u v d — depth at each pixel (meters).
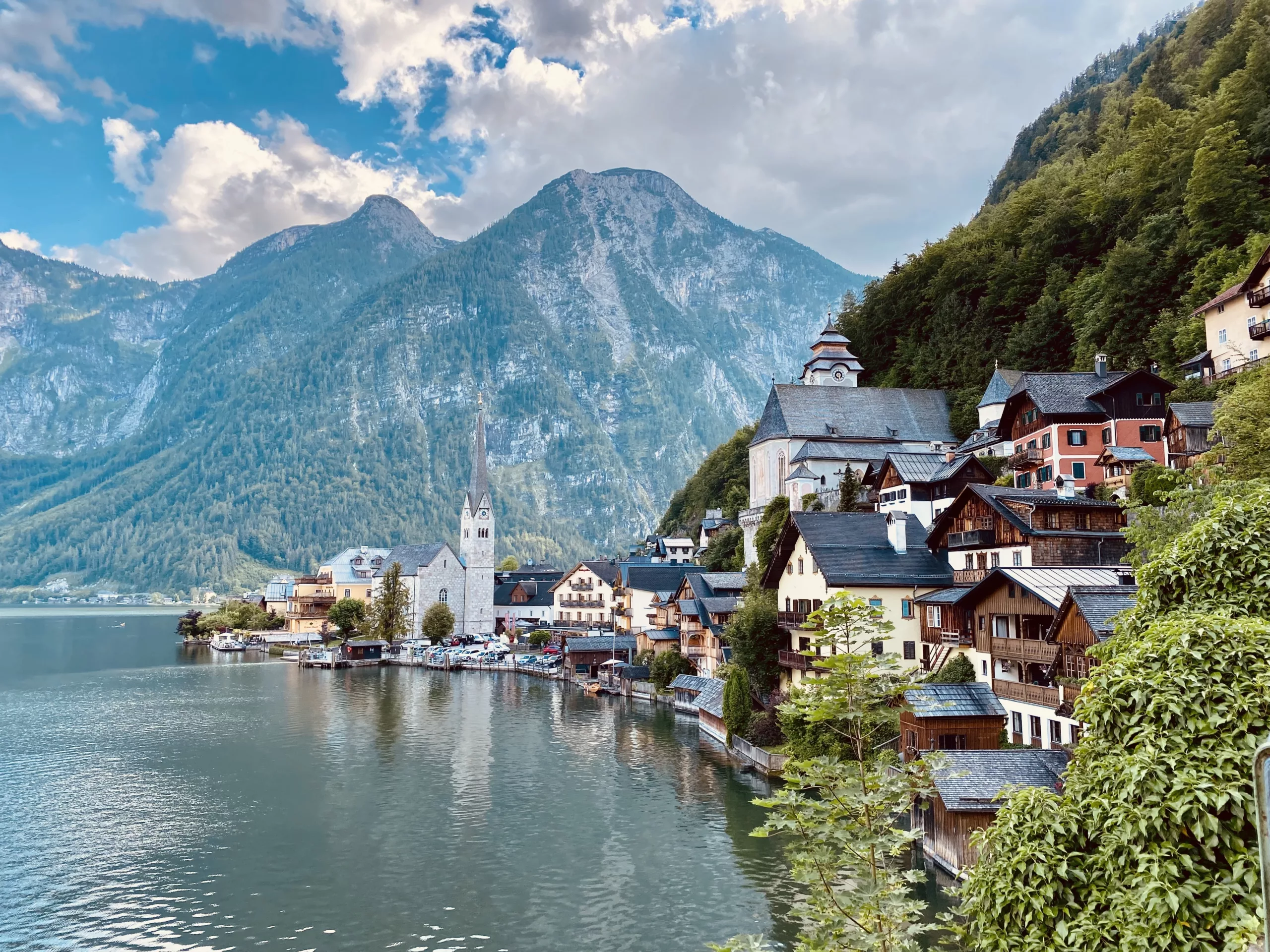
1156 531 40.06
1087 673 40.03
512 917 40.66
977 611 57.03
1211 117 111.19
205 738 82.38
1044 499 59.56
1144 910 15.27
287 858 48.81
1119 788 16.86
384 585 167.25
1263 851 8.05
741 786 62.41
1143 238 106.12
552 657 140.38
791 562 75.06
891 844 18.58
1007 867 17.70
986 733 49.81
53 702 105.12
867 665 19.33
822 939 18.08
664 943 37.81
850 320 168.00
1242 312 78.12
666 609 120.50
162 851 50.03
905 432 122.56
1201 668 16.64
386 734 84.50
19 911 41.81
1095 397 78.75
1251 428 51.12
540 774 67.19
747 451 178.50
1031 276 127.31
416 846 50.56
